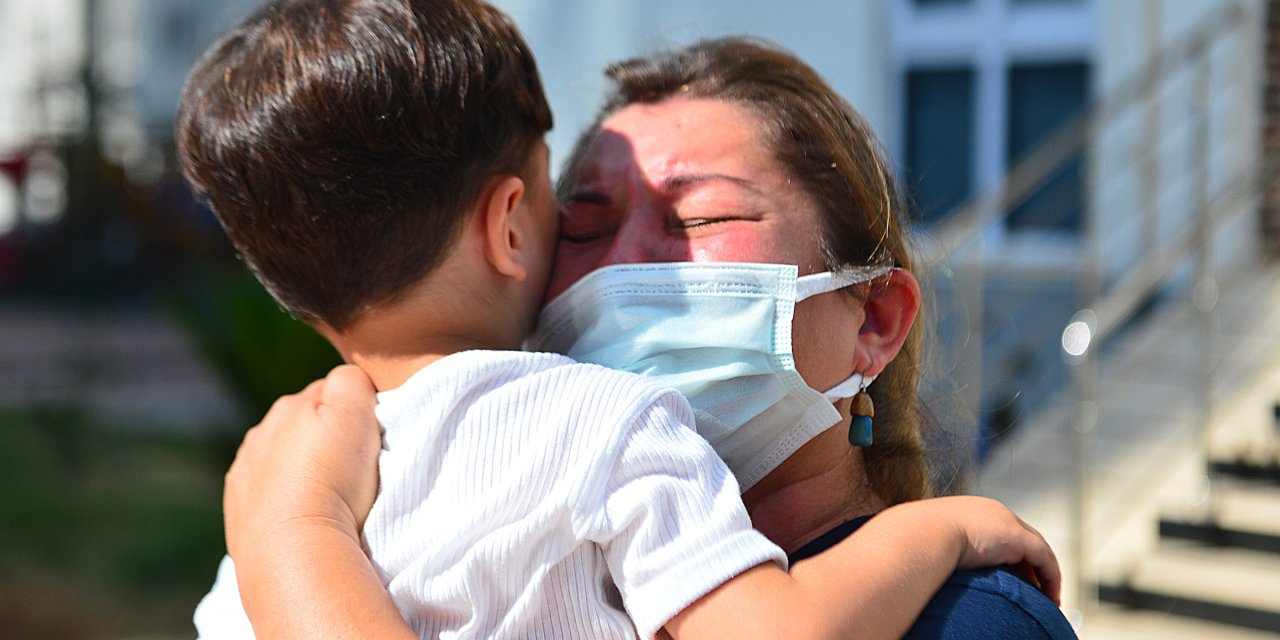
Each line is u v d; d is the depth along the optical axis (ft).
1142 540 15.97
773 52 5.08
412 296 4.33
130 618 20.88
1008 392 19.66
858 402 4.75
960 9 23.24
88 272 47.26
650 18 22.81
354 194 4.15
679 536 3.85
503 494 3.93
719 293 4.44
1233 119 20.11
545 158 4.71
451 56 4.20
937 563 4.14
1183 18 20.31
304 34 4.23
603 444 3.95
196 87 4.43
